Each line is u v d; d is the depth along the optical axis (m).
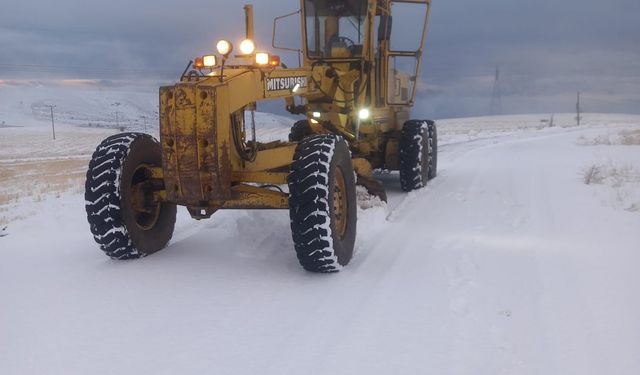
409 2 9.28
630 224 6.64
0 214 9.98
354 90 8.44
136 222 5.43
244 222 6.04
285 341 3.64
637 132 28.50
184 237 6.39
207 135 4.82
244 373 3.23
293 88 6.36
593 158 14.53
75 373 3.26
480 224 6.81
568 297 4.32
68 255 5.84
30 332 3.85
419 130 9.48
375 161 9.77
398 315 4.04
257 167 5.67
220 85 4.85
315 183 4.74
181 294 4.52
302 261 4.91
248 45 5.31
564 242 5.89
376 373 3.22
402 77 9.90
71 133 110.06
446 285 4.63
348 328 3.83
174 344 3.62
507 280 4.71
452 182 10.49
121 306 4.29
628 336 3.65
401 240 6.11
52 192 13.74
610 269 4.96
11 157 51.66
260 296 4.45
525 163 13.73
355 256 5.54
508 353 3.44
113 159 5.17
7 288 4.78
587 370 3.23
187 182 4.96
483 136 32.62
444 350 3.49
